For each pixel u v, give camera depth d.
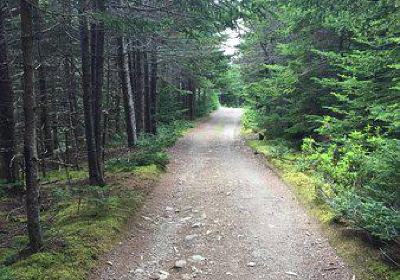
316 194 8.10
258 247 6.23
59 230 6.36
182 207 8.62
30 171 5.29
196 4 7.66
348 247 5.74
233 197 9.34
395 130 7.86
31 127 5.17
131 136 16.50
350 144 9.07
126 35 10.44
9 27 10.21
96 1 8.38
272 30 19.02
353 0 6.68
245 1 7.65
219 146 19.22
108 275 5.24
